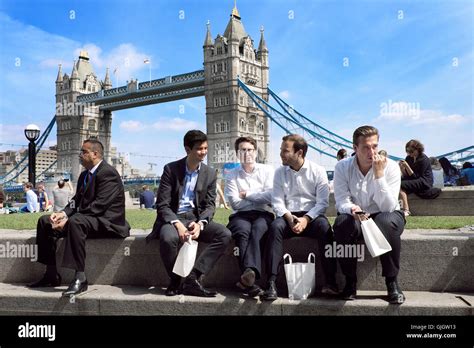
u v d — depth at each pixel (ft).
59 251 17.29
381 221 13.97
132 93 412.98
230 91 362.94
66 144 453.58
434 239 15.11
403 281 15.35
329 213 33.30
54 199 43.70
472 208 29.04
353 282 14.39
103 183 16.42
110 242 16.97
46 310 15.34
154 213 41.75
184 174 16.72
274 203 16.20
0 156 375.66
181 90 395.55
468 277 14.97
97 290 15.98
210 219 15.84
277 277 16.24
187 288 15.10
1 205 54.13
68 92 463.01
